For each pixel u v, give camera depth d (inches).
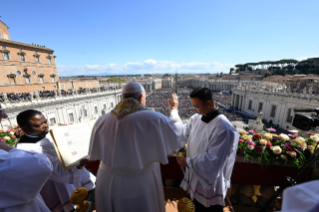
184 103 2306.8
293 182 111.6
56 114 1274.6
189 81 7027.6
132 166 71.0
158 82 6407.5
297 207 38.5
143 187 78.2
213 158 90.7
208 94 97.8
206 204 108.0
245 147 147.4
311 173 144.4
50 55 1530.5
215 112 103.0
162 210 91.3
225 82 4128.9
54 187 122.6
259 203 159.8
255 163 146.5
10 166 64.9
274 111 1531.7
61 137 100.4
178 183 165.8
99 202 85.3
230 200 164.1
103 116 83.4
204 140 104.5
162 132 74.5
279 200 155.9
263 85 2069.4
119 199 77.5
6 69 1182.3
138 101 77.6
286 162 142.7
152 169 83.9
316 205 33.5
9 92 1194.0
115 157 71.6
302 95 1245.1
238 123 1448.1
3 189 62.9
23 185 67.2
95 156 81.6
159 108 2031.3
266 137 154.0
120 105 75.4
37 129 102.0
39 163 72.3
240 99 2103.8
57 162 99.7
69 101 1366.9
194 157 98.4
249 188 159.3
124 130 69.7
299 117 103.9
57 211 124.1
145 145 71.3
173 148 79.9
